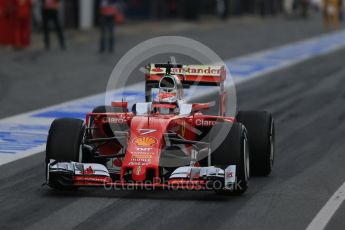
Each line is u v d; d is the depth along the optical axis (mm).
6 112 65188
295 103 72750
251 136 41438
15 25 114938
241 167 36438
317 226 31922
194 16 195875
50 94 76125
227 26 187500
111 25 115688
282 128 58938
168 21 193875
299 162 46188
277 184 40000
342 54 124625
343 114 66062
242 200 36281
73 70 94875
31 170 43406
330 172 43250
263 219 32969
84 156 38750
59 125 37344
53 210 34281
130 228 31500
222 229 31469
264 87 85000
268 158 41531
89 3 160375
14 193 37562
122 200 36000
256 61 112938
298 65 108375
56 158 36688
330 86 85500
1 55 108438
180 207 34844
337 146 51625
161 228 31531
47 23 117062
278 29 181625
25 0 114688
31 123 60125
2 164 45000
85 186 36812
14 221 32531
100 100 73188
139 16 198625
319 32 174625
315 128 59000
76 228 31469
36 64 99812
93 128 39250
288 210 34469
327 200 36406
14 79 86062
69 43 128375
